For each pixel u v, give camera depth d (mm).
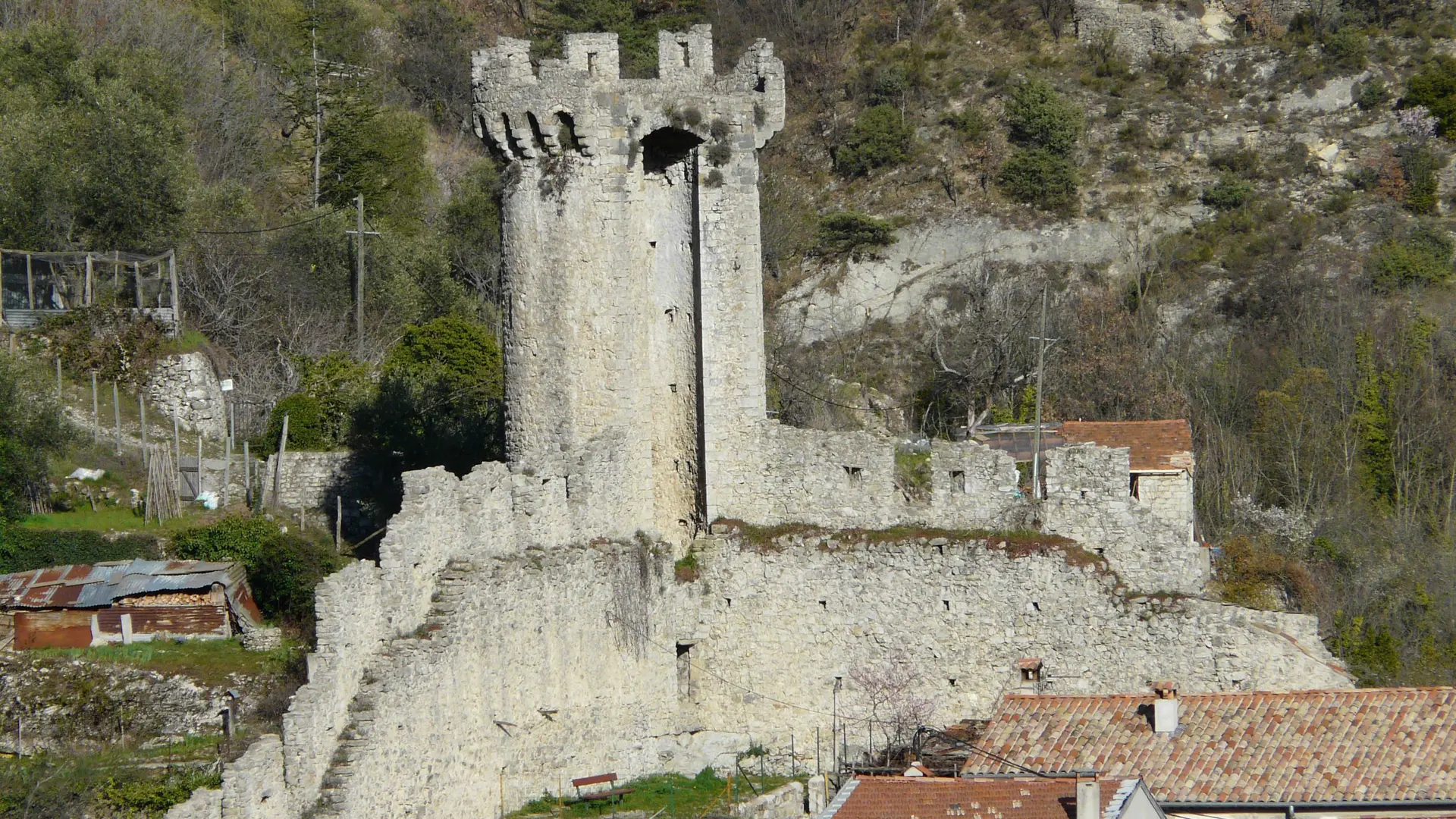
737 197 169000
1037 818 125688
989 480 167125
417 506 144750
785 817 155125
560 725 157375
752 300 170000
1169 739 139750
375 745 133500
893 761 155750
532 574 154375
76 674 157875
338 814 128375
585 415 166500
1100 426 186875
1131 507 163500
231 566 169750
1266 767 136125
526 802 153875
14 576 169375
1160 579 162625
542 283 166250
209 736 154750
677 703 169000
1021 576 164250
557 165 165250
